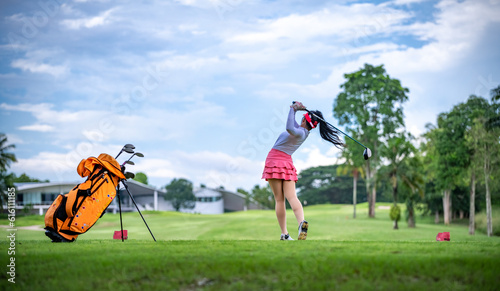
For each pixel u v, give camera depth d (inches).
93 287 213.8
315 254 241.4
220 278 215.8
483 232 2016.5
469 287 208.5
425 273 217.5
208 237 1449.3
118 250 266.1
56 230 316.2
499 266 223.9
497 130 1736.0
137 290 210.1
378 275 214.8
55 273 228.4
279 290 204.5
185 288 210.4
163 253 251.9
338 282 209.8
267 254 242.8
